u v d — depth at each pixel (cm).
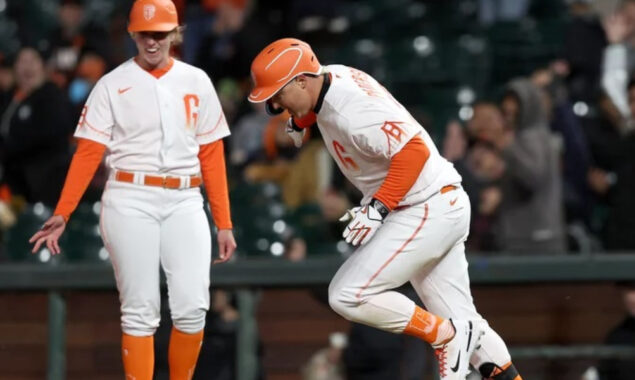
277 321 2572
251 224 3159
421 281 2020
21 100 3281
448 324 1959
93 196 3309
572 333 2603
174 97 1961
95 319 2570
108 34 3984
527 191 2920
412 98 4103
